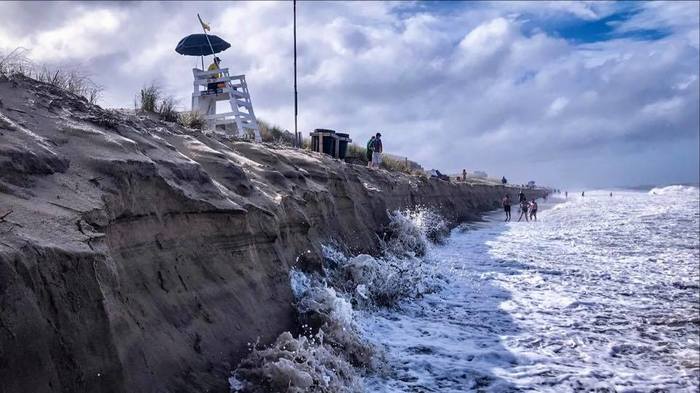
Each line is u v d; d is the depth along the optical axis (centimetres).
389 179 2030
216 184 699
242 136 1343
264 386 541
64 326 364
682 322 977
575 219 3503
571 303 1111
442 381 680
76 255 386
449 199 3303
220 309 600
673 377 716
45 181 454
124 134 634
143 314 493
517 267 1547
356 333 765
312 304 749
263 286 711
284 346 605
